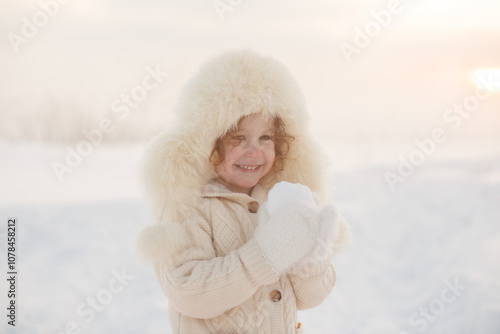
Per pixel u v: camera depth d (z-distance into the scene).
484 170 10.40
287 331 1.68
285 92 1.77
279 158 1.91
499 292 3.83
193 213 1.66
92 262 5.47
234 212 1.73
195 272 1.52
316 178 1.95
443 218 6.95
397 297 4.66
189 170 1.68
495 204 7.43
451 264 5.07
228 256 1.55
